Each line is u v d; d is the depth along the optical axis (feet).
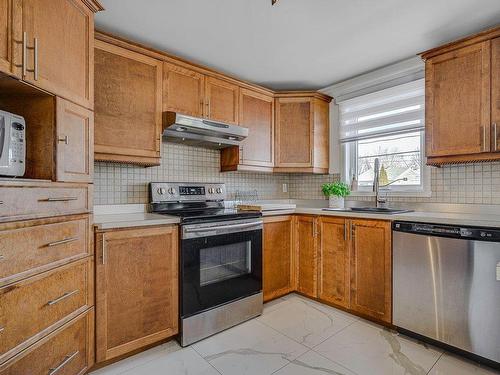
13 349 3.75
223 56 8.18
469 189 7.49
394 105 8.91
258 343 6.44
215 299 6.91
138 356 5.93
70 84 4.75
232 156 9.31
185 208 8.61
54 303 4.39
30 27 4.00
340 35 7.07
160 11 6.09
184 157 8.98
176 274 6.41
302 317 7.72
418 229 6.39
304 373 5.37
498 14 6.19
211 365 5.63
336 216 8.07
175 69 7.58
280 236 8.82
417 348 6.20
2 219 3.61
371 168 9.79
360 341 6.49
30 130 4.54
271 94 9.91
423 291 6.32
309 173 10.66
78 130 4.94
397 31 6.89
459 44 6.65
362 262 7.46
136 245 5.82
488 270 5.46
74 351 4.82
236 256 7.43
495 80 6.16
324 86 10.48
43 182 4.21
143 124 6.97
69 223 4.71
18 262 3.82
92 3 5.17
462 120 6.63
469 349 5.69
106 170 7.41
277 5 5.90
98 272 5.33
